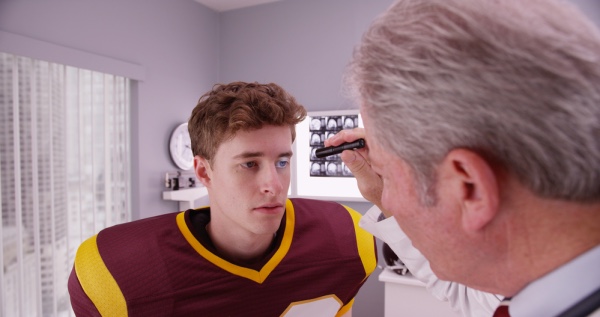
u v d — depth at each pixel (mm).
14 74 1731
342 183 2641
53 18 1871
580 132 274
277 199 710
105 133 2176
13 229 1744
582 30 285
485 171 298
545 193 293
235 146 689
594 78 274
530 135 280
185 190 2543
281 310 841
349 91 384
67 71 1998
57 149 1936
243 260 852
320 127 2689
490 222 322
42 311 1861
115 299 740
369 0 2562
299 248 887
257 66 2928
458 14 298
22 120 1782
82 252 801
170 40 2590
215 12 3023
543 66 273
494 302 605
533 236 313
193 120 771
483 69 283
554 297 303
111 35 2172
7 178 1726
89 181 2113
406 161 342
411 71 313
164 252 791
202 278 786
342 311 957
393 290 2023
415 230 381
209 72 2965
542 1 300
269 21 2879
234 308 802
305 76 2766
